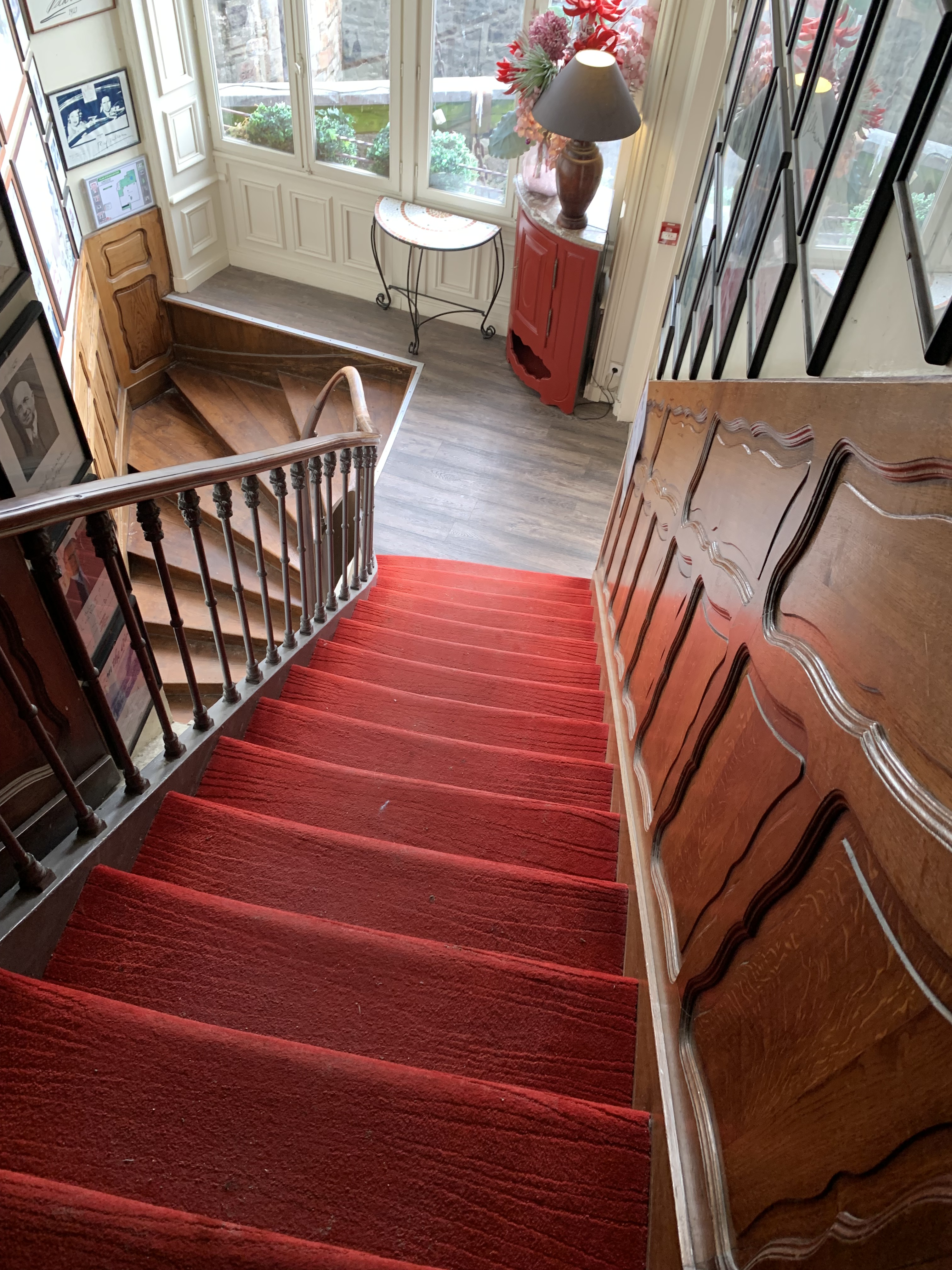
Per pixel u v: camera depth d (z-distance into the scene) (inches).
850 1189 31.7
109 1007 52.4
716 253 110.3
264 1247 40.8
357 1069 51.4
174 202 258.5
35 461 152.6
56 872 61.7
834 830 38.2
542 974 62.9
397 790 83.9
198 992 58.8
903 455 36.6
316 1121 49.3
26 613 58.6
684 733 68.3
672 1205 46.2
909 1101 28.7
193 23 242.2
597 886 73.6
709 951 52.1
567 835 82.2
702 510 78.0
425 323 284.4
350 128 253.4
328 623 128.0
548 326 238.5
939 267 40.3
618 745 96.0
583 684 128.0
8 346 142.1
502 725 106.7
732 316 88.7
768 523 55.5
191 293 280.1
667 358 143.3
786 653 47.0
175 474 68.8
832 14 69.0
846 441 43.3
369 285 287.6
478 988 61.4
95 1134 47.5
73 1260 39.6
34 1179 41.9
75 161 221.6
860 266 51.6
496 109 236.7
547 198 233.8
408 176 256.7
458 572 184.4
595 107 186.1
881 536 38.0
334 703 105.8
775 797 45.6
